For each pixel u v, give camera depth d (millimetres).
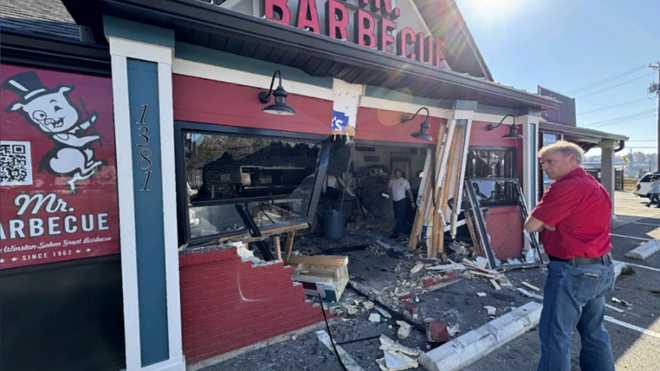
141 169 2188
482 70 6492
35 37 1949
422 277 4246
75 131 2145
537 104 5191
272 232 3523
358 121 3984
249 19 2299
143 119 2178
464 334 2803
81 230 2186
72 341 2188
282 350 2713
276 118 3170
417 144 4707
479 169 5500
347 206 7852
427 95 4387
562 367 1948
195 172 2910
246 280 2734
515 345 2783
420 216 5359
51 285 2113
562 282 1995
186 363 2480
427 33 6000
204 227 3025
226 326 2643
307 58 2918
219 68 2756
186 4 2037
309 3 4043
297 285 3004
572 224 1973
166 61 2225
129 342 2189
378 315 3260
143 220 2211
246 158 3223
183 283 2453
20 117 1990
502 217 5578
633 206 13828
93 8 2004
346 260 3891
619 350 2732
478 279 4312
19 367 2041
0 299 1979
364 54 2984
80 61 2125
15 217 1995
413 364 2477
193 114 2680
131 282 2176
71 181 2145
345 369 2447
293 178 3650
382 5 5027
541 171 6453
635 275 4660
